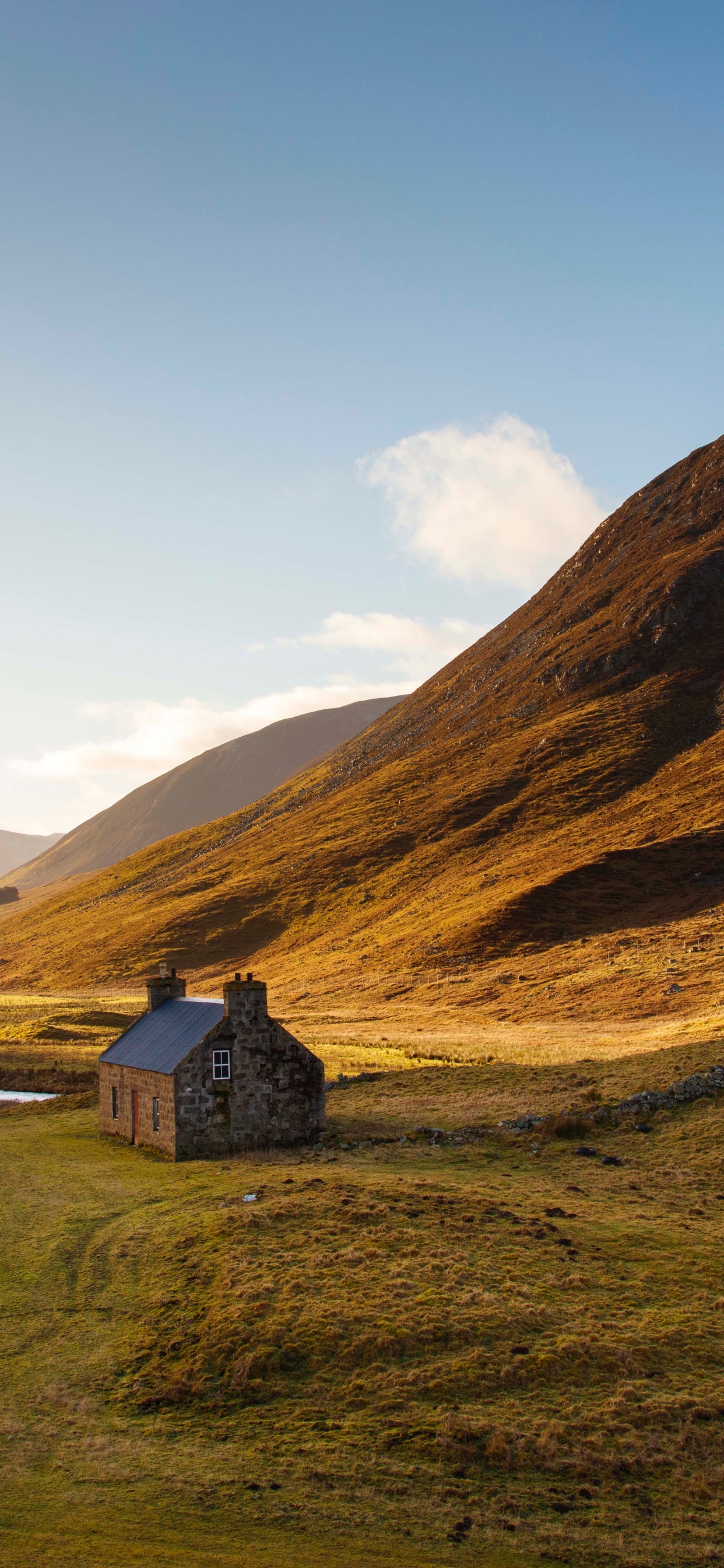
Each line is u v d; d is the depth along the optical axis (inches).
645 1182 1521.9
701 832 6102.4
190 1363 1000.2
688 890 5457.7
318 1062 1840.6
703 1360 1000.2
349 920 7047.2
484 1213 1358.3
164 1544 737.6
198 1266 1192.8
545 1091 2098.9
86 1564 706.2
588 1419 912.9
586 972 4532.5
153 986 2203.5
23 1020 4830.2
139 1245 1279.5
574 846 6589.6
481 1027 3865.7
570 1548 757.3
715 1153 1609.3
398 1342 1014.4
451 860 7367.1
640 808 6953.7
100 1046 3754.9
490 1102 2078.0
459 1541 761.0
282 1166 1630.2
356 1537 758.5
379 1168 1604.3
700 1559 749.3
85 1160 1782.7
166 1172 1643.7
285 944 7052.2
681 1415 919.0
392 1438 885.8
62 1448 868.6
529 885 5944.9
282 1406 935.7
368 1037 3710.6
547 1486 832.3
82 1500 793.6
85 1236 1334.9
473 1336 1026.7
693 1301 1112.2
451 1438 880.9
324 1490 815.1
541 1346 1016.9
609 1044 2910.9
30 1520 762.8
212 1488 813.2
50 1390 957.2
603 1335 1032.8
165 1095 1790.1
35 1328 1080.2
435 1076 2418.8
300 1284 1120.8
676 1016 3521.2
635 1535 773.3
